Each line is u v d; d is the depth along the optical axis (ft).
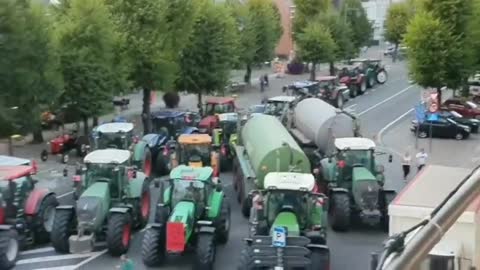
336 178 110.01
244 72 342.44
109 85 171.01
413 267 20.39
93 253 95.20
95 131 135.95
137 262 91.81
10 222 93.35
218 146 143.43
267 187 84.48
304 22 325.62
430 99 195.21
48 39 154.30
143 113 191.01
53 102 160.35
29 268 89.04
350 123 131.44
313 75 303.68
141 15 183.73
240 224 111.14
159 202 94.12
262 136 117.19
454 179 68.95
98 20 168.35
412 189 63.93
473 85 248.73
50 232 98.84
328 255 80.02
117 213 93.50
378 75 304.09
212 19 213.05
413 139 188.55
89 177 99.09
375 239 103.14
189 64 212.84
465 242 54.80
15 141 177.37
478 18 200.95
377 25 497.87
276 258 76.18
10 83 146.30
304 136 142.00
